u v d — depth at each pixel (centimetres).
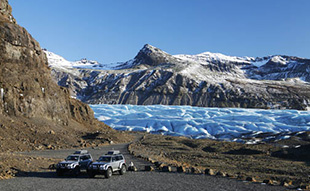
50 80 7856
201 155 5603
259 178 2798
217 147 7388
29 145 4969
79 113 9531
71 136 6838
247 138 10381
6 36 6384
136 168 2845
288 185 2028
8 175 2264
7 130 5178
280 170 3716
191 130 13525
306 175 3391
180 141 9225
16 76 6378
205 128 13900
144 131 14238
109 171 2308
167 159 4434
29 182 2080
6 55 6312
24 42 6912
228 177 2383
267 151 6372
